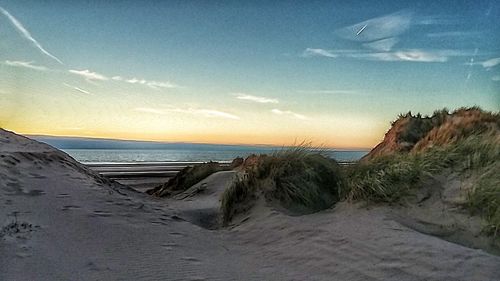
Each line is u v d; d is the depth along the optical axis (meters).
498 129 8.30
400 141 11.45
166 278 4.42
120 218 6.65
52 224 5.65
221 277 4.55
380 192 6.72
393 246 5.02
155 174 22.92
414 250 4.82
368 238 5.41
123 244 5.44
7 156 8.11
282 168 8.29
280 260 5.24
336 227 6.06
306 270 4.80
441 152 7.52
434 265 4.41
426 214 6.12
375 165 7.69
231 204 8.27
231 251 5.78
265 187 8.14
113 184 10.02
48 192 7.05
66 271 4.30
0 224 5.26
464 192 6.18
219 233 7.00
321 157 8.70
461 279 4.09
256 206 7.85
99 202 7.38
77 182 8.27
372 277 4.36
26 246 4.76
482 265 4.36
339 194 7.67
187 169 16.36
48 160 8.98
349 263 4.80
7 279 3.94
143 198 9.80
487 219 5.50
